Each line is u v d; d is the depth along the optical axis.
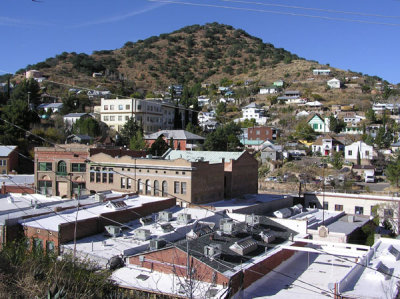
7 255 20.22
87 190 56.03
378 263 32.03
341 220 55.56
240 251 33.62
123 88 193.62
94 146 61.47
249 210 51.44
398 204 56.81
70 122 112.31
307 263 39.28
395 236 51.53
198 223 40.31
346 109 161.62
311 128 135.12
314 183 84.56
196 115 142.38
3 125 82.38
